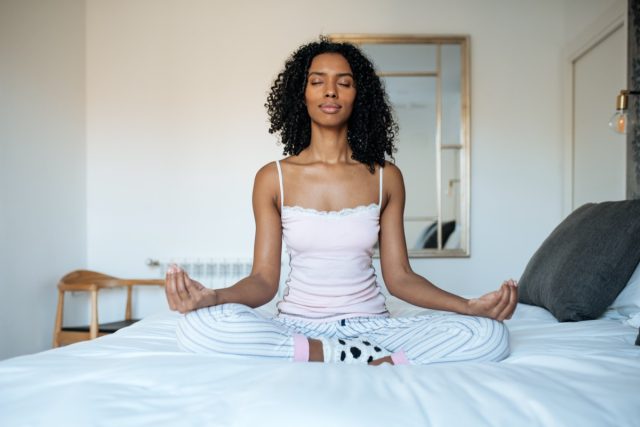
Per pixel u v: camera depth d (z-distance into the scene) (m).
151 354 1.19
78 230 3.72
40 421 0.82
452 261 3.78
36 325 3.26
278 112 1.83
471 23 3.81
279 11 3.81
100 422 0.81
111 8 3.82
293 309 1.46
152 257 3.82
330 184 1.56
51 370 1.05
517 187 3.80
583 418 0.86
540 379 1.00
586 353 1.22
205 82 3.82
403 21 3.80
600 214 1.94
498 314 1.21
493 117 3.81
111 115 3.84
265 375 0.99
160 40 3.83
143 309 3.82
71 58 3.65
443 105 3.78
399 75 3.78
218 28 3.82
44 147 3.36
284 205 1.55
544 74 3.81
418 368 1.07
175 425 0.81
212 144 3.82
